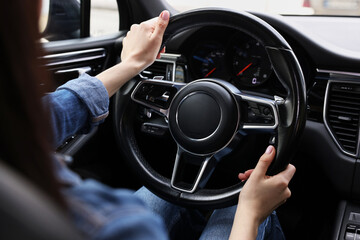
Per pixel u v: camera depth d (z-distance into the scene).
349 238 1.20
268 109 0.84
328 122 1.29
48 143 0.25
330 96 1.27
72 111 0.65
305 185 1.45
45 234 0.20
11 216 0.20
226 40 1.31
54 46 1.41
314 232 1.48
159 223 0.29
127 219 0.25
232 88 0.88
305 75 1.29
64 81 1.47
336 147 1.29
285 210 1.54
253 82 1.28
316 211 1.51
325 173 1.34
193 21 0.88
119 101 1.00
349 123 1.26
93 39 1.63
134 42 0.80
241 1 1.62
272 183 0.74
